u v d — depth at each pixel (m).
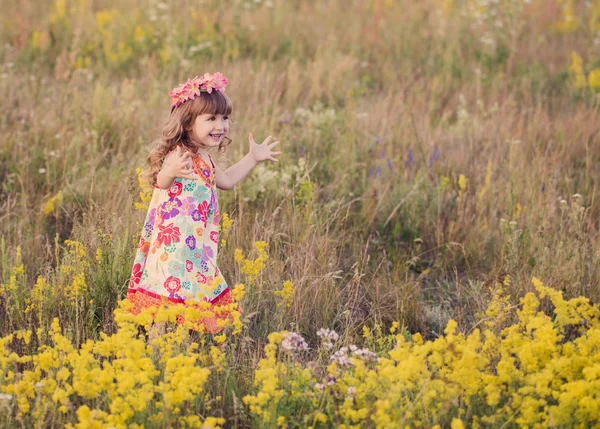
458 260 5.32
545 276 4.64
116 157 6.24
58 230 5.45
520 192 5.75
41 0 11.96
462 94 8.86
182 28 10.80
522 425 2.91
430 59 10.15
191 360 2.97
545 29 11.77
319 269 4.66
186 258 3.89
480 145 7.02
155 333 3.55
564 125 7.51
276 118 6.89
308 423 3.12
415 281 5.10
